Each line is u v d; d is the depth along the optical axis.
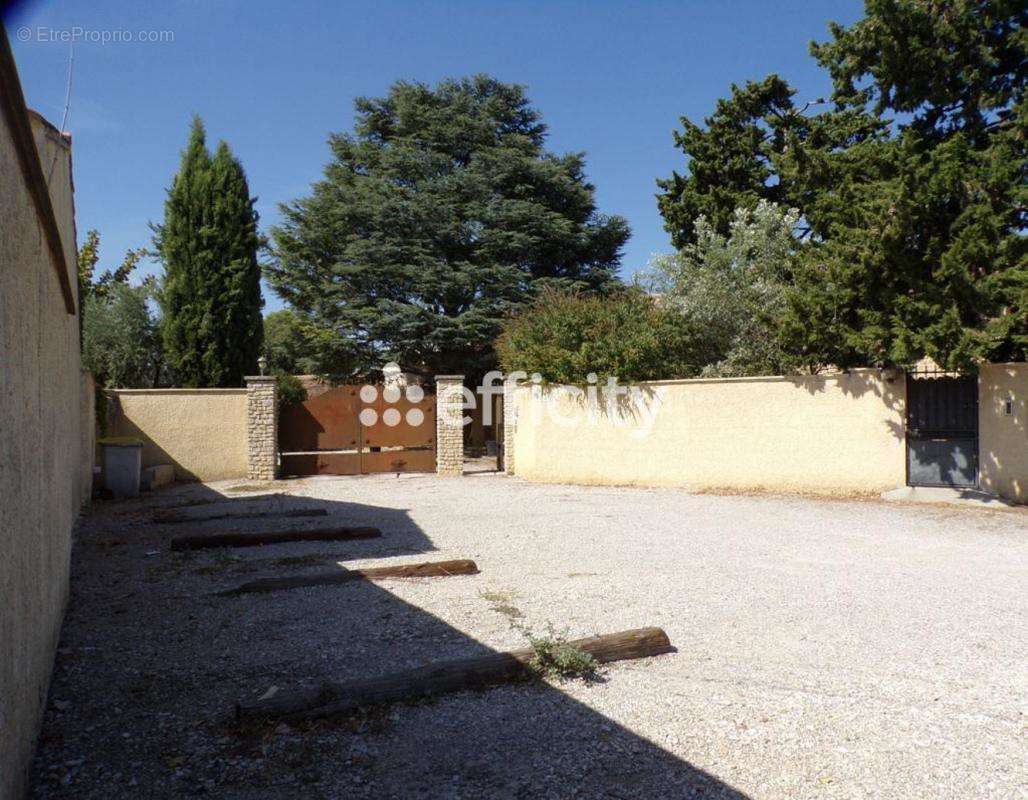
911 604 6.16
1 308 2.56
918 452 12.43
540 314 16.97
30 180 3.32
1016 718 3.93
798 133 20.45
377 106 28.75
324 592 6.53
